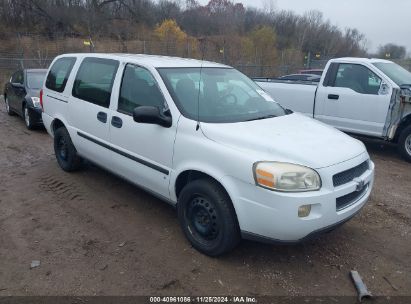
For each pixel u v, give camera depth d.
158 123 3.96
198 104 4.08
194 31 35.50
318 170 3.29
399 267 3.74
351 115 7.60
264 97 4.82
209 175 3.60
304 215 3.22
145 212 4.72
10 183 5.65
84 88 5.29
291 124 4.10
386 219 4.75
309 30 47.69
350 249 4.02
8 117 11.10
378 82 7.29
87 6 42.59
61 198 5.11
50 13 38.69
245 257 3.80
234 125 3.81
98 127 4.93
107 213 4.69
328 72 7.96
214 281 3.44
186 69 4.50
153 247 3.94
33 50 26.38
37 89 9.53
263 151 3.38
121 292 3.27
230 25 36.69
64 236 4.15
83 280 3.41
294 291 3.34
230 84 4.67
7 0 37.03
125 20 43.06
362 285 3.37
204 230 3.75
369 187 3.96
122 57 4.83
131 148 4.43
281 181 3.18
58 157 6.13
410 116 7.16
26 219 4.53
